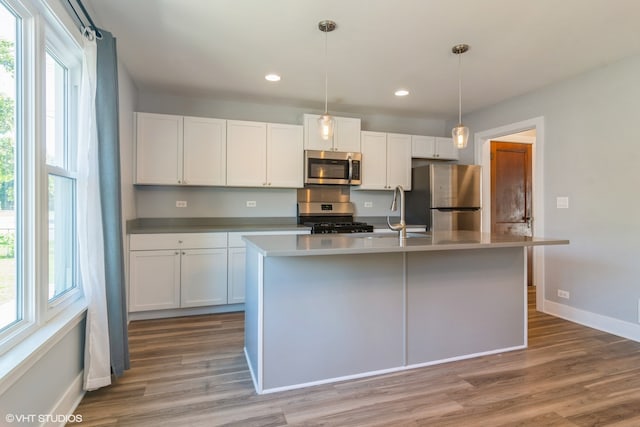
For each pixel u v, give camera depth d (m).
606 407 1.90
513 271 2.67
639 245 2.82
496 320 2.62
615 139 2.97
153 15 2.27
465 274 2.52
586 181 3.20
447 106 4.27
